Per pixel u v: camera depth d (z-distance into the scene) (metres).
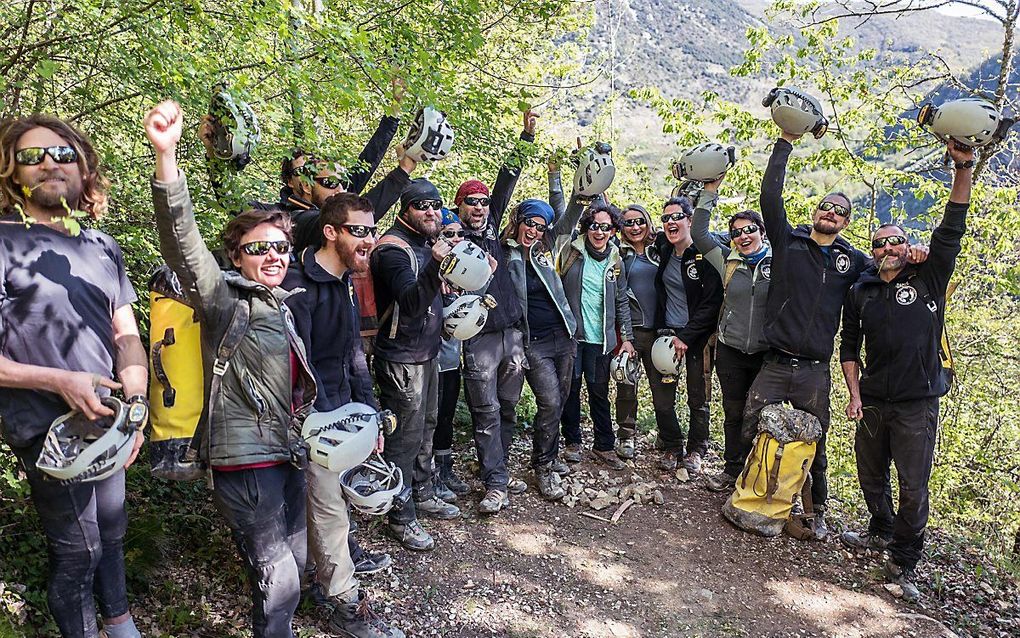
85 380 2.28
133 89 3.60
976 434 10.35
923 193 9.72
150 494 4.07
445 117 4.17
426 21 4.33
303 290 3.01
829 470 9.24
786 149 4.62
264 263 2.73
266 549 2.75
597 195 5.35
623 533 4.83
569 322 5.13
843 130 10.62
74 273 2.41
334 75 3.45
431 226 4.07
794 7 10.59
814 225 4.68
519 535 4.66
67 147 2.37
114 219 3.65
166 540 3.71
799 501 5.27
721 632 3.99
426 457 4.65
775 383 4.89
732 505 5.03
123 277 2.62
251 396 2.63
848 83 10.51
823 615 4.22
